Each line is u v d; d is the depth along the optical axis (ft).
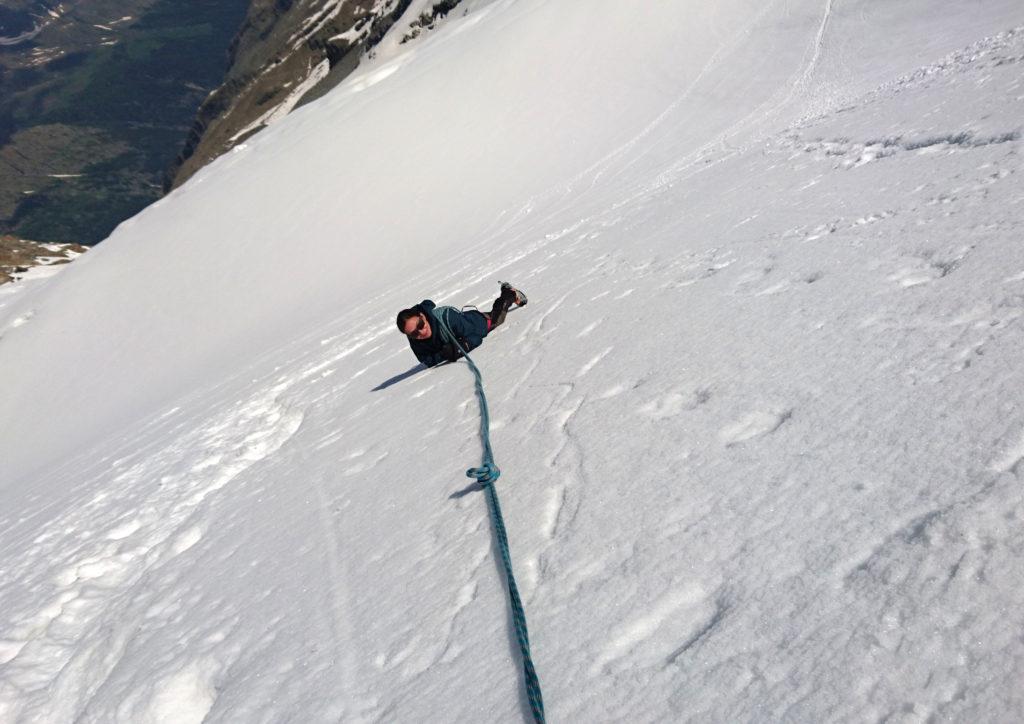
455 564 10.71
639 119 88.38
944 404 9.13
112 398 82.94
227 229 102.83
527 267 37.29
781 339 13.01
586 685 7.30
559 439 13.08
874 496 8.07
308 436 22.82
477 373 18.92
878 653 6.23
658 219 32.30
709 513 9.05
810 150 33.09
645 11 107.76
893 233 16.25
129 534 21.61
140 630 14.11
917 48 71.77
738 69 89.56
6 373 96.32
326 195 99.60
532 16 117.91
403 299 49.75
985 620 6.11
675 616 7.72
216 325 88.17
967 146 21.59
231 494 20.42
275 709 9.45
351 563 12.42
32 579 20.15
